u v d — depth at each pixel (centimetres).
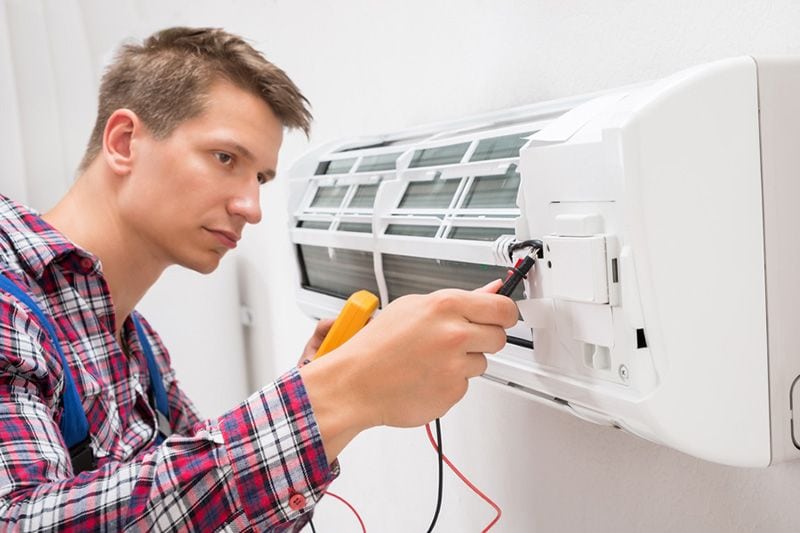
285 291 153
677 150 54
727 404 57
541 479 97
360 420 64
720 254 55
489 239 71
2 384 69
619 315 55
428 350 62
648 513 82
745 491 72
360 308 81
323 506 156
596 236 54
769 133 56
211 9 175
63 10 162
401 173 90
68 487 64
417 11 110
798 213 58
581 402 62
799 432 59
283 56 150
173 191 88
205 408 167
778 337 58
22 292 79
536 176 62
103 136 91
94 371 92
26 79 158
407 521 127
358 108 128
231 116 87
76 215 95
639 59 77
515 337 71
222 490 62
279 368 161
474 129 89
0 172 155
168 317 160
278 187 151
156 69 88
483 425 107
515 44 93
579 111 63
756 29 65
